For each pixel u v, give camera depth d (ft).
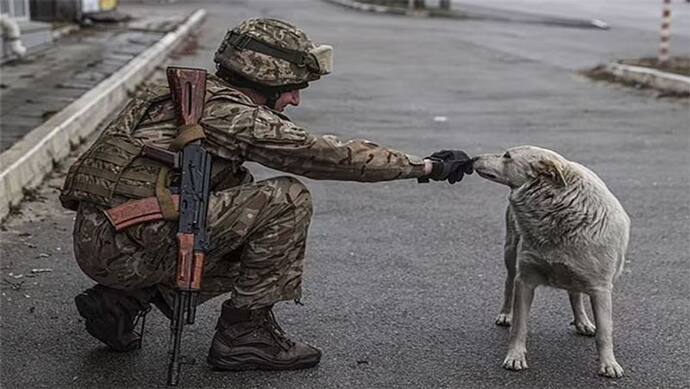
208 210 13.92
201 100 13.76
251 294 14.70
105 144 13.88
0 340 16.14
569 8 143.33
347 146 14.28
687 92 49.80
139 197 13.65
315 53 14.42
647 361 16.06
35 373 14.94
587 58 71.00
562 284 15.37
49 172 27.81
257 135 13.74
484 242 23.07
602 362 15.39
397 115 43.14
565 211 14.64
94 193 13.66
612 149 35.78
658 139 38.11
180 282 13.66
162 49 57.36
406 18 115.96
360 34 88.07
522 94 51.49
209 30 84.02
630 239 23.63
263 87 14.28
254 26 14.29
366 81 55.01
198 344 16.24
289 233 14.51
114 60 50.42
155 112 14.06
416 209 26.12
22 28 52.65
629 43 83.76
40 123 31.09
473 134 38.68
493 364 15.84
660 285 20.07
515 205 15.01
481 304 18.70
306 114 42.45
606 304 15.17
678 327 17.63
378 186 28.63
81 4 73.10
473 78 58.13
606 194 15.07
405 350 16.31
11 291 18.47
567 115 44.27
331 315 17.85
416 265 21.11
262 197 14.26
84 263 14.10
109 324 15.15
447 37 88.12
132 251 13.76
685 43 83.76
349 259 21.39
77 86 40.14
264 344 15.16
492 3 157.28
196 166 13.64
